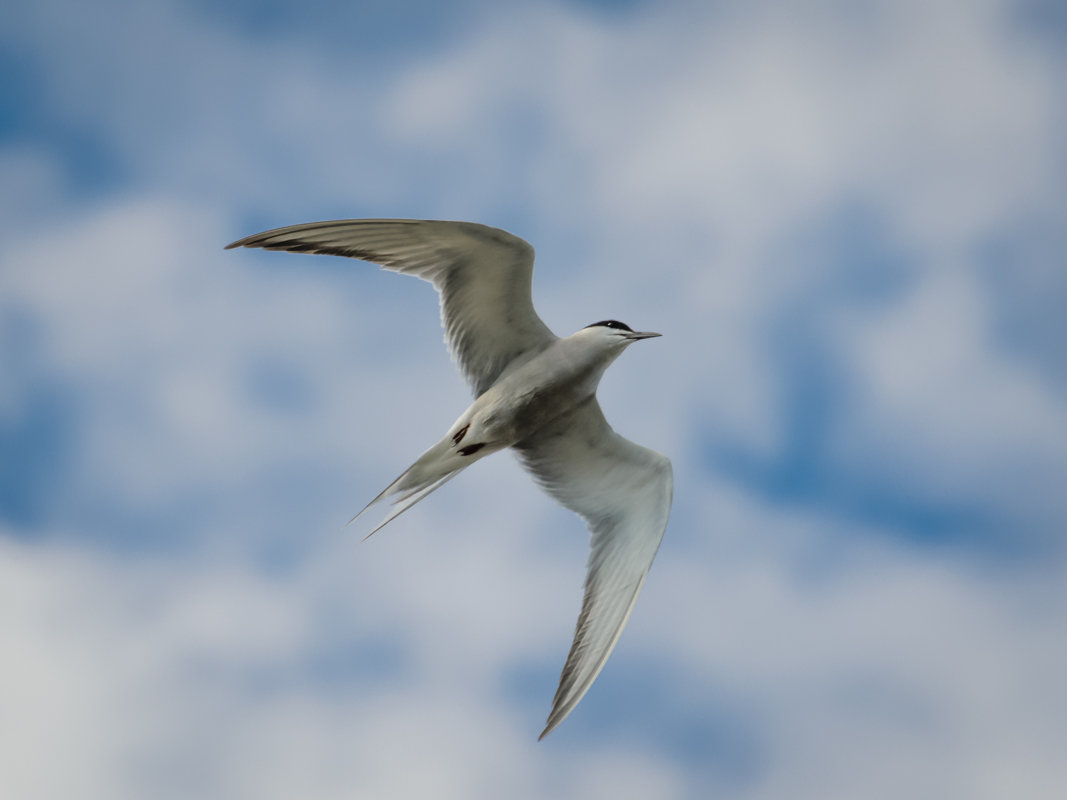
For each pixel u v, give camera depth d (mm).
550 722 10812
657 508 11602
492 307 11055
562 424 11461
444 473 11438
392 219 10211
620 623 11250
